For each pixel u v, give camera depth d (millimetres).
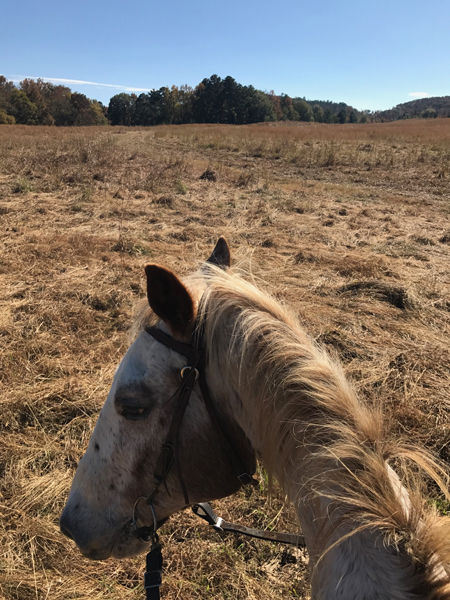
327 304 4613
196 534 2168
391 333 4035
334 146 22250
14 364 3426
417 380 3277
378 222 8391
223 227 7605
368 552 834
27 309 4297
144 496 1189
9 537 2121
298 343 1007
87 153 14938
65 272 5324
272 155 19609
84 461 1274
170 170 13258
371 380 3230
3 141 20234
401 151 20406
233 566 2016
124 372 1133
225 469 1133
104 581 1929
